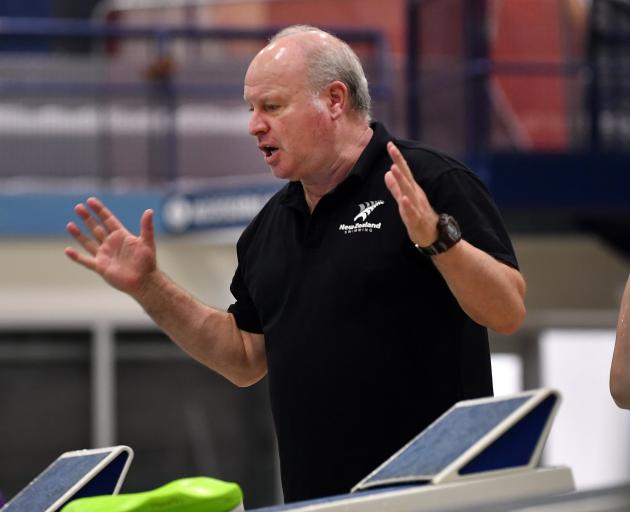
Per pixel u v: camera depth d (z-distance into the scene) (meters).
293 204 9.45
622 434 28.05
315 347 9.13
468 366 9.09
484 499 6.05
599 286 27.88
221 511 6.32
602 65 25.09
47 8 28.19
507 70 24.77
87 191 25.25
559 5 25.14
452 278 8.36
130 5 28.53
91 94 25.27
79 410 25.97
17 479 25.73
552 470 6.19
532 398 6.19
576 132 25.12
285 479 9.37
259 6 28.39
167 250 25.81
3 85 25.03
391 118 25.83
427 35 25.53
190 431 26.39
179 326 9.77
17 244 25.48
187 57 25.50
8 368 25.72
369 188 9.17
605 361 28.02
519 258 27.67
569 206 24.84
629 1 25.09
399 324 8.98
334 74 9.16
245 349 9.98
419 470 6.27
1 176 25.17
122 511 6.23
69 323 25.83
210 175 25.50
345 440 9.03
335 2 28.16
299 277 9.30
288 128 9.07
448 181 8.98
